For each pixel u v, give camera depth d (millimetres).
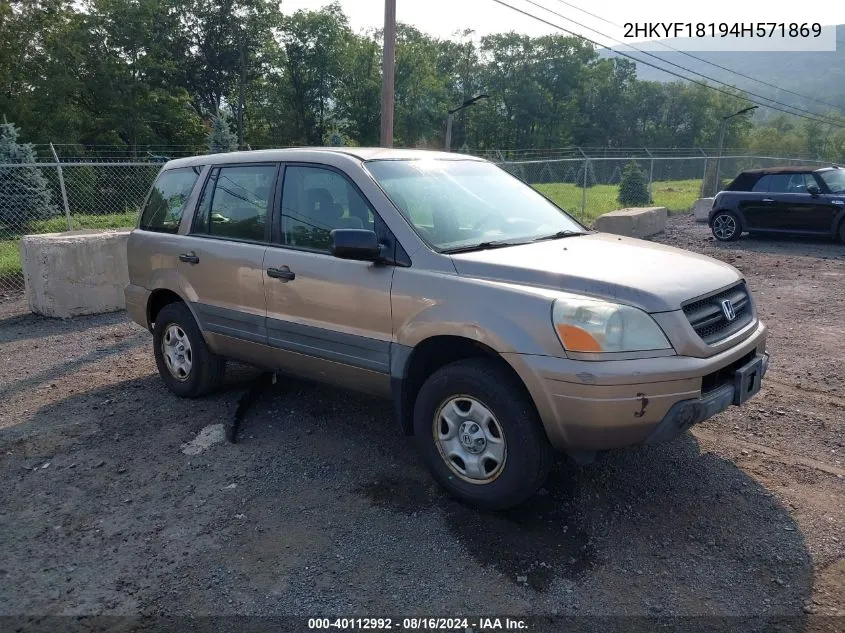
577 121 81312
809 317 7641
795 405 4934
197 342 4961
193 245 4848
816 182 13430
